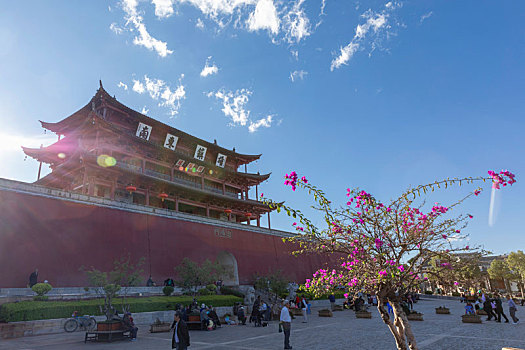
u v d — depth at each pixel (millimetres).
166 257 39156
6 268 26672
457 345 13328
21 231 28375
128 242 36062
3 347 14883
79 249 31734
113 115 47969
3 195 28328
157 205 50938
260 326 22922
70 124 47500
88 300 23625
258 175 64812
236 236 49062
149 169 51281
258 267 50031
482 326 19797
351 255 7391
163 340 16688
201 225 44969
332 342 14742
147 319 24609
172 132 54031
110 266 33562
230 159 65938
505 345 13180
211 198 54750
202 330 20906
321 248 7520
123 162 47500
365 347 13281
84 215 33281
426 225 7035
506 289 74562
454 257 7090
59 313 20422
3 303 21594
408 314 24219
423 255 7191
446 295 61188
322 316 29156
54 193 31719
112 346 15023
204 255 43500
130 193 46562
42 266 28734
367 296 40125
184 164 54469
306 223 6918
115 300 24312
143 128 50125
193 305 24469
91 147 44219
